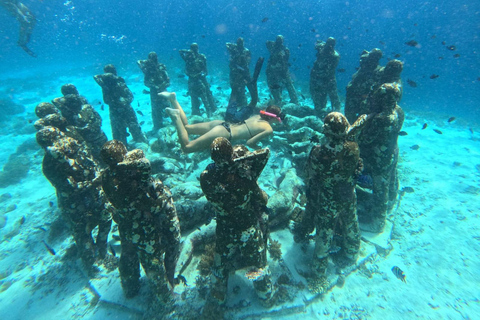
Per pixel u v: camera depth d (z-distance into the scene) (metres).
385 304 4.65
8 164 11.48
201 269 5.00
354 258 5.18
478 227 6.43
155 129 12.45
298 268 5.06
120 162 3.35
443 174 8.94
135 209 3.57
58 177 4.62
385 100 5.02
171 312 4.36
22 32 16.95
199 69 11.91
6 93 25.02
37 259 6.32
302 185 6.79
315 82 10.74
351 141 3.81
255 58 37.94
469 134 12.91
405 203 7.49
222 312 4.27
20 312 5.01
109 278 5.21
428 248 5.88
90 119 7.34
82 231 5.21
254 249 3.82
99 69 32.31
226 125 6.46
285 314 4.42
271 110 6.54
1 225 7.82
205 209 5.80
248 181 3.41
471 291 4.87
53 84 27.53
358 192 6.38
